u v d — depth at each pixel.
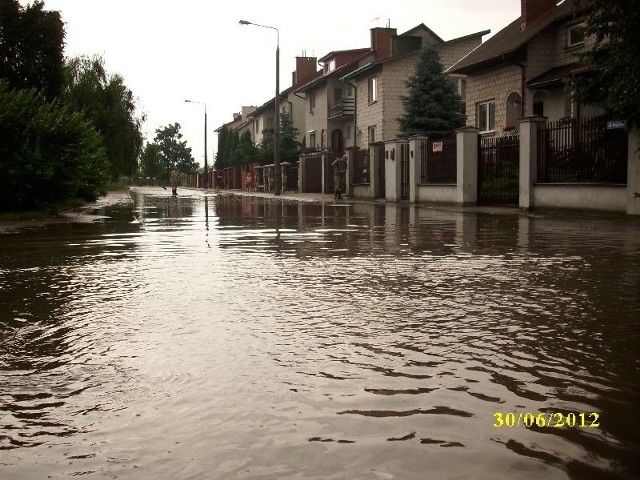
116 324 4.76
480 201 22.45
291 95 68.44
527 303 5.38
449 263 7.89
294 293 5.92
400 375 3.49
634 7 13.30
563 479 2.33
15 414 2.99
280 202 30.02
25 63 23.50
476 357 3.82
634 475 2.36
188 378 3.48
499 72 30.48
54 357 3.91
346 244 10.30
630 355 3.85
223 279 6.79
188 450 2.59
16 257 8.95
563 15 26.95
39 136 17.45
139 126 43.88
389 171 28.67
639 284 6.29
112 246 10.34
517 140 20.62
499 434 2.72
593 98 15.39
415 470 2.40
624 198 16.06
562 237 11.22
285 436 2.71
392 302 5.46
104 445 2.65
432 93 34.25
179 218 17.92
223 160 89.44
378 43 50.47
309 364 3.71
